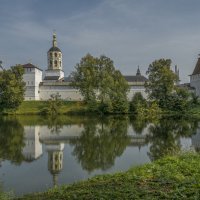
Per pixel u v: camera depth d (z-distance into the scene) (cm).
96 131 5556
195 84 14212
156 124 6762
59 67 16200
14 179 2436
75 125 6738
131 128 5997
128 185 1588
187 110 10350
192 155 2352
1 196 1853
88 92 11562
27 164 2958
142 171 1916
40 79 14300
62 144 4138
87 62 11856
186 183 1557
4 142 4338
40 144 4150
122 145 3988
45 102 12400
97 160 3094
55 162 3033
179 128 5875
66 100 13275
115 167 2772
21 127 6366
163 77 10988
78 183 1864
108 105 10762
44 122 7600
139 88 13888
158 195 1412
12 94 10881
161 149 3641
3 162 3053
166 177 1703
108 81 11338
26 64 13600
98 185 1652
